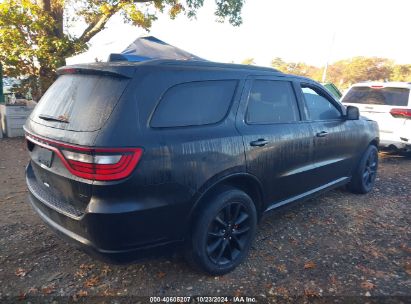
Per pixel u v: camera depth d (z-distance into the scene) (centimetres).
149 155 246
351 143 472
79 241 255
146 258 269
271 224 416
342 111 462
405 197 525
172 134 264
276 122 356
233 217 314
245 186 336
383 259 342
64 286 289
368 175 533
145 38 994
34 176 333
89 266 318
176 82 279
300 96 395
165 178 255
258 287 294
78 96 270
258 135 326
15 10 999
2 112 969
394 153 868
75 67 286
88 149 234
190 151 269
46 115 286
